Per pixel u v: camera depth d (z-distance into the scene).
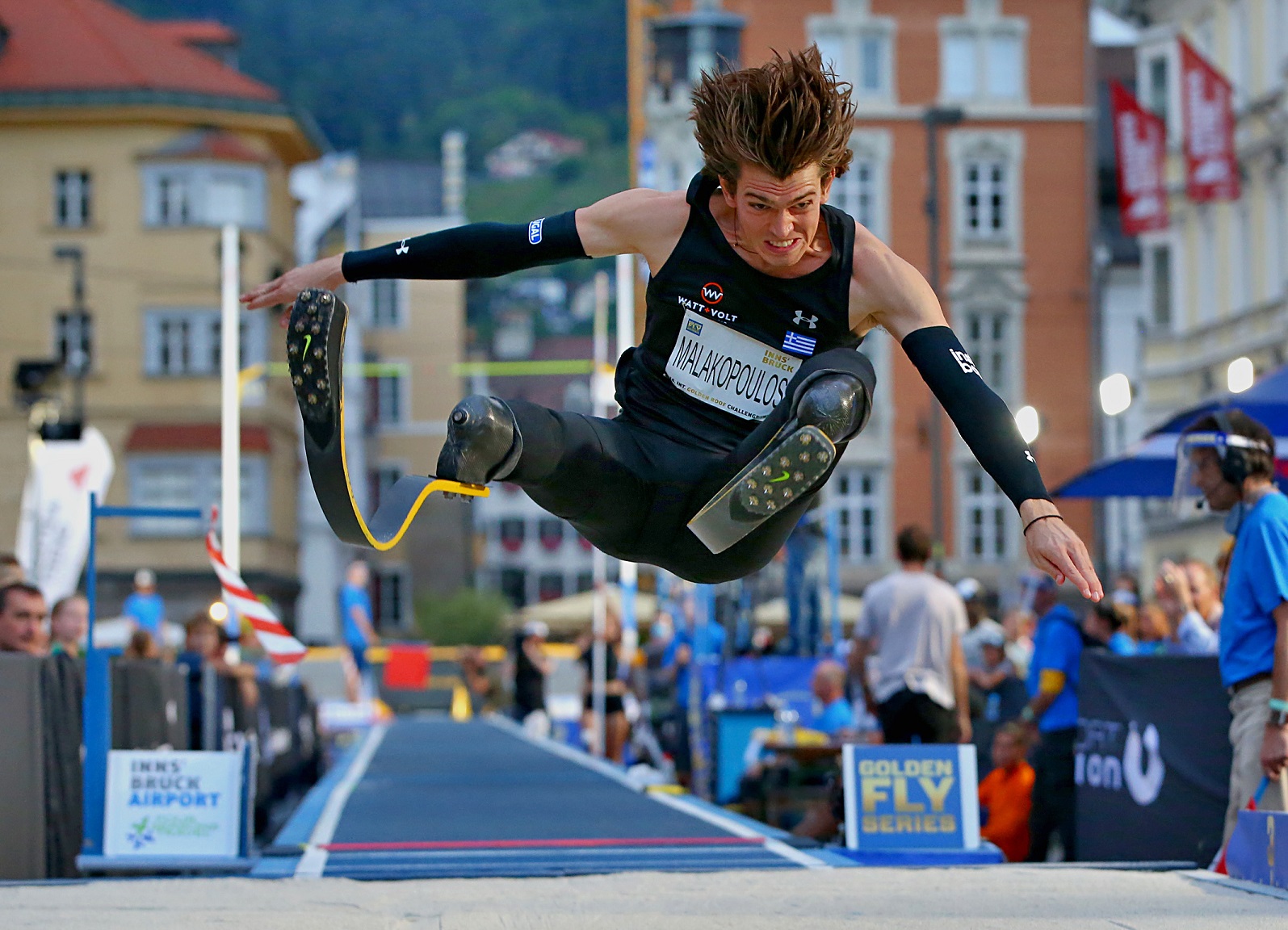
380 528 3.57
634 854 7.75
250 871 7.17
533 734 25.14
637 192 4.20
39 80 50.94
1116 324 52.91
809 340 4.06
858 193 47.28
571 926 4.61
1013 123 47.56
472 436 3.67
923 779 7.92
